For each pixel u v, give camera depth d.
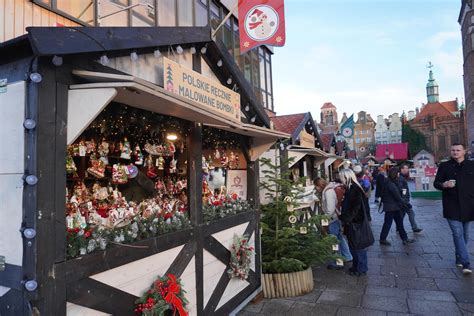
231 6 10.15
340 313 4.23
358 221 5.50
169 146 3.98
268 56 13.26
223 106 4.04
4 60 2.23
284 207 5.45
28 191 2.07
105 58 2.47
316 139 12.44
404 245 7.59
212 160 5.14
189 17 7.88
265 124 5.34
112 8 5.73
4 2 4.17
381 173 8.26
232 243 4.30
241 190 5.28
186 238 3.42
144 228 2.93
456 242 5.57
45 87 2.13
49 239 2.12
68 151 3.07
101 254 2.46
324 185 7.92
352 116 20.08
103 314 2.49
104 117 3.21
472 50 56.00
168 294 2.84
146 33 2.98
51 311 2.10
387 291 4.88
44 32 2.04
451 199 5.57
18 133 2.14
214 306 3.82
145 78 3.08
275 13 5.62
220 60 4.18
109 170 3.96
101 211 3.27
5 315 2.14
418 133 77.56
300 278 4.94
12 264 2.13
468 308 4.20
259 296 4.82
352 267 5.79
